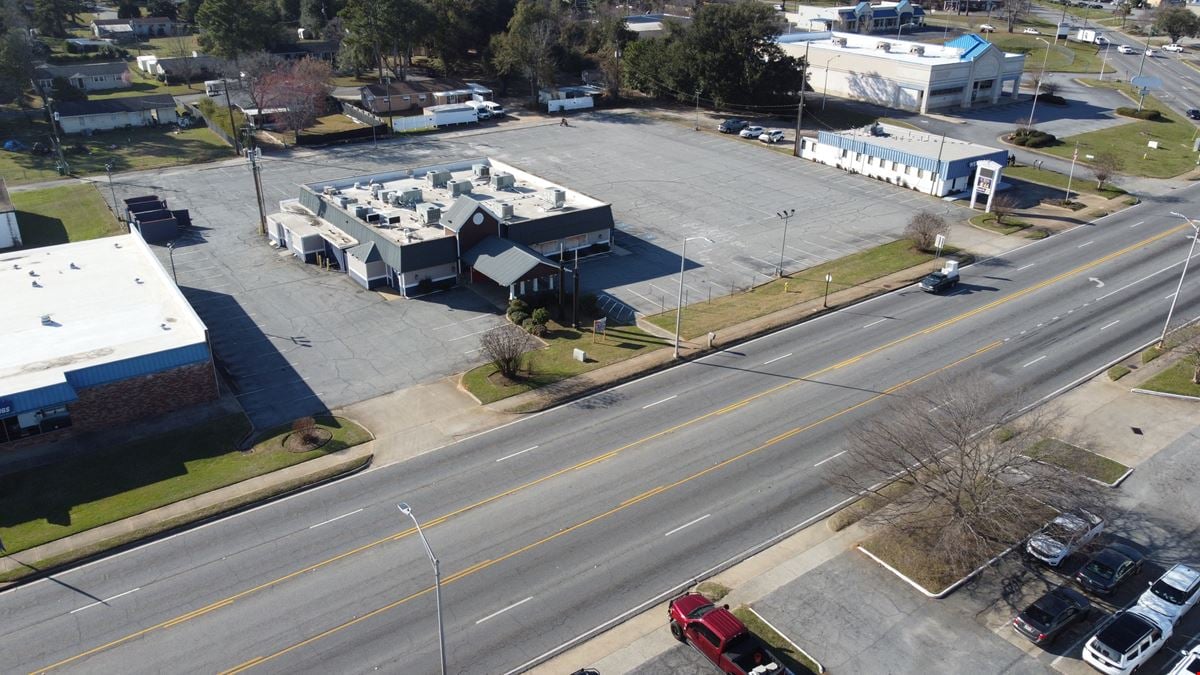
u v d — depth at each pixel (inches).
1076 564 1406.3
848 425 1808.6
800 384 1985.7
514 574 1384.1
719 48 4542.3
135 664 1201.4
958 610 1311.5
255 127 4269.2
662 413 1866.4
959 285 2549.2
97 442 1745.8
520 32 4847.4
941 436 1455.5
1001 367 2058.3
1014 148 4010.8
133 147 3996.1
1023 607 1317.7
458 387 1978.3
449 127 4424.2
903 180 3508.9
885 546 1443.2
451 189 2928.2
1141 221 3083.2
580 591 1348.4
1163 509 1545.3
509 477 1640.0
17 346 1844.2
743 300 2453.2
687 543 1459.2
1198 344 2028.8
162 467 1663.4
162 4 7042.3
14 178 3528.5
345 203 2775.6
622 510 1542.8
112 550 1435.8
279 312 2354.8
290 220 2829.7
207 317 2319.1
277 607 1310.3
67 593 1341.0
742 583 1366.9
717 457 1702.8
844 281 2573.8
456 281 2546.8
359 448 1737.2
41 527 1482.5
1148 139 4220.0
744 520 1519.4
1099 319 2319.1
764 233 2992.1
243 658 1213.1
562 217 2674.7
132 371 1787.6
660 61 4847.4
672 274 2642.7
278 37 5536.4
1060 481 1374.3
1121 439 1765.5
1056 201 3284.9
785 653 1223.5
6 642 1241.4
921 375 2017.7
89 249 2456.9
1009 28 7573.8
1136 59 6427.2
